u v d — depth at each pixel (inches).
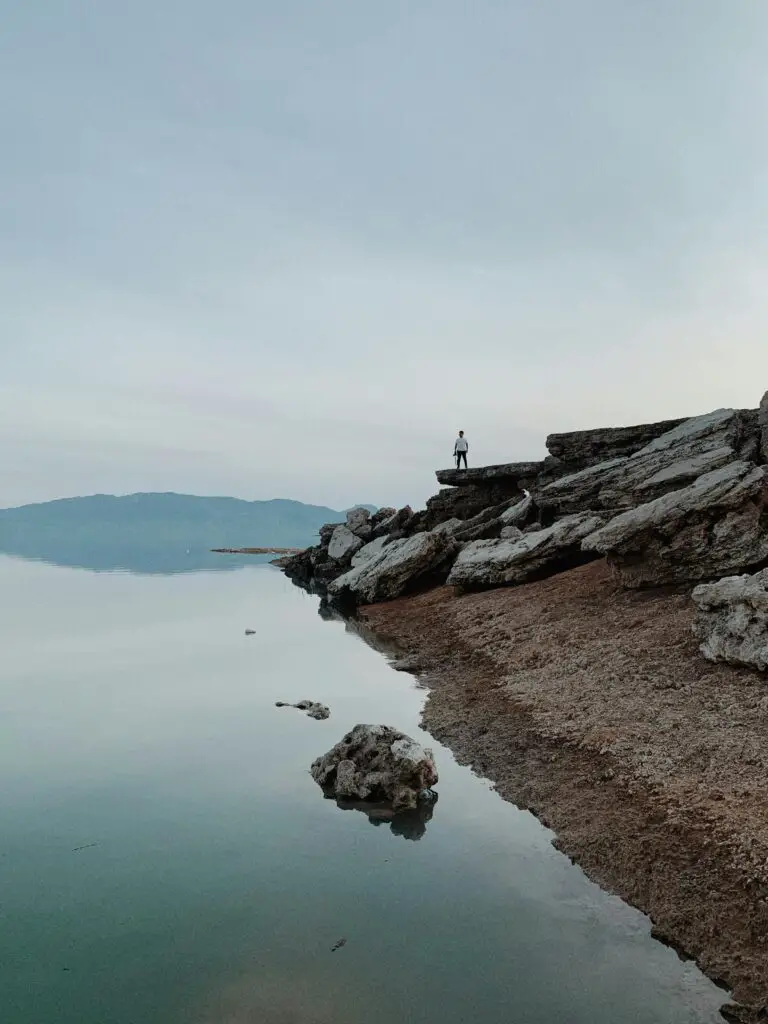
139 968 334.0
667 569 945.5
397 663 987.9
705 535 920.3
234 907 386.6
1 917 376.5
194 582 2262.6
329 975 329.7
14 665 988.6
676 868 405.4
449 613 1222.3
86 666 983.0
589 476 1466.5
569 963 340.2
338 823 491.5
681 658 716.7
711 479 971.3
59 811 509.0
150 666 983.0
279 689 855.7
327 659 1031.6
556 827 478.9
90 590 1966.0
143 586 2100.1
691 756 526.3
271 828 484.4
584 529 1243.2
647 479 1341.0
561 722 641.6
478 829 482.6
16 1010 305.7
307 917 377.4
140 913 380.5
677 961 342.3
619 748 561.0
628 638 810.2
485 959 342.3
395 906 387.9
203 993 317.1
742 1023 299.4
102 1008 306.8
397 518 2245.3
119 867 429.1
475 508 2044.8
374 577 1549.0
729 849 406.0
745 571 896.9
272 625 1353.3
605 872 419.2
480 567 1311.5
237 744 655.8
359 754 564.1
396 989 320.2
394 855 445.4
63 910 383.2
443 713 738.2
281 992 317.7
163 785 557.0
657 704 631.2
